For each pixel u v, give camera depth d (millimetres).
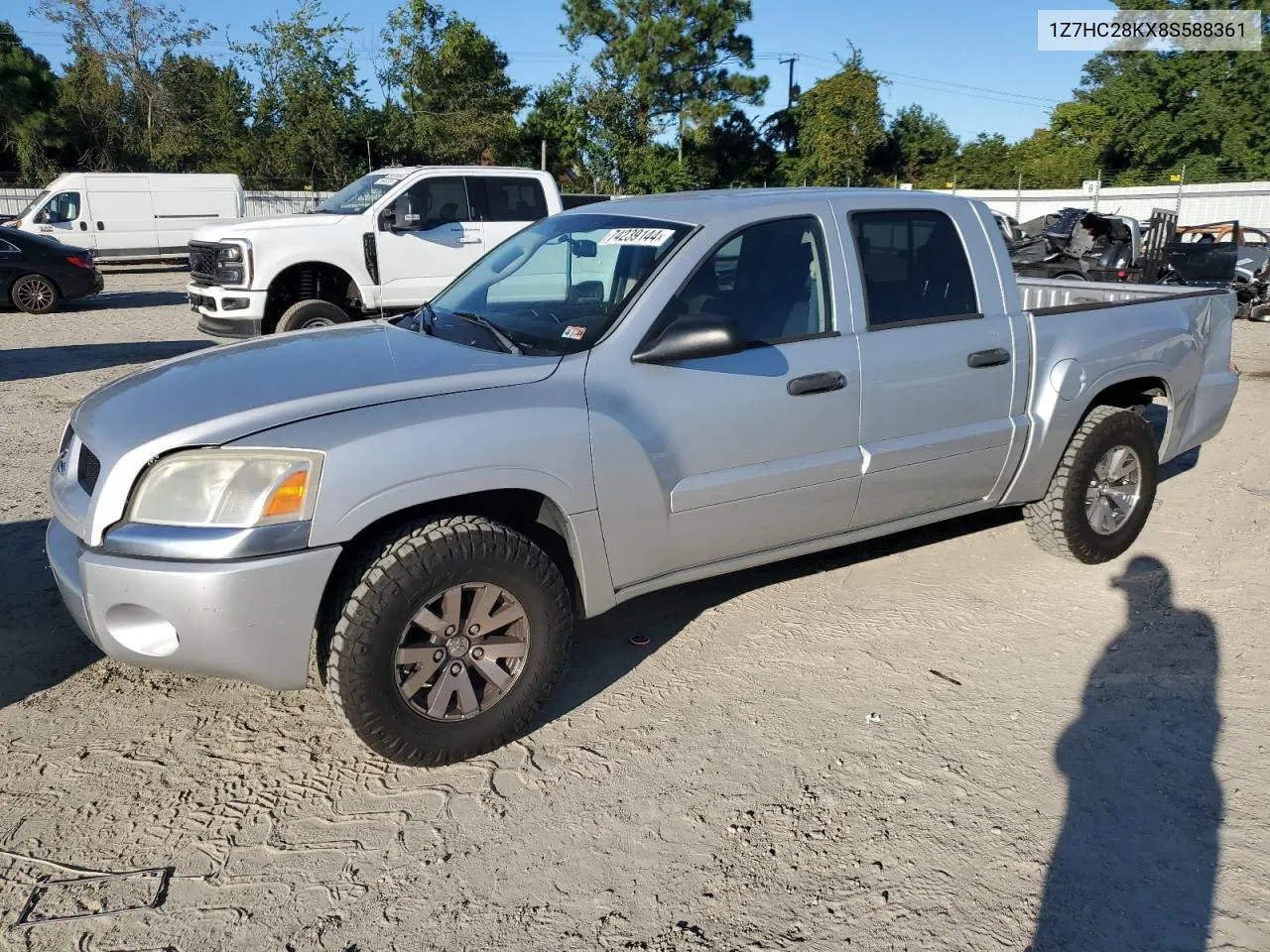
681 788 3082
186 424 2902
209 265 10219
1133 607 4414
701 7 39562
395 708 2975
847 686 3707
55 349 11531
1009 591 4582
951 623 4242
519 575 3109
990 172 50500
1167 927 2529
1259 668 3854
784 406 3680
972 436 4230
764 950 2441
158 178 21594
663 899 2611
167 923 2504
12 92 37844
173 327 13617
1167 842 2855
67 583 2996
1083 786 3109
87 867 2699
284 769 3166
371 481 2848
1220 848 2828
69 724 3381
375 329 3971
